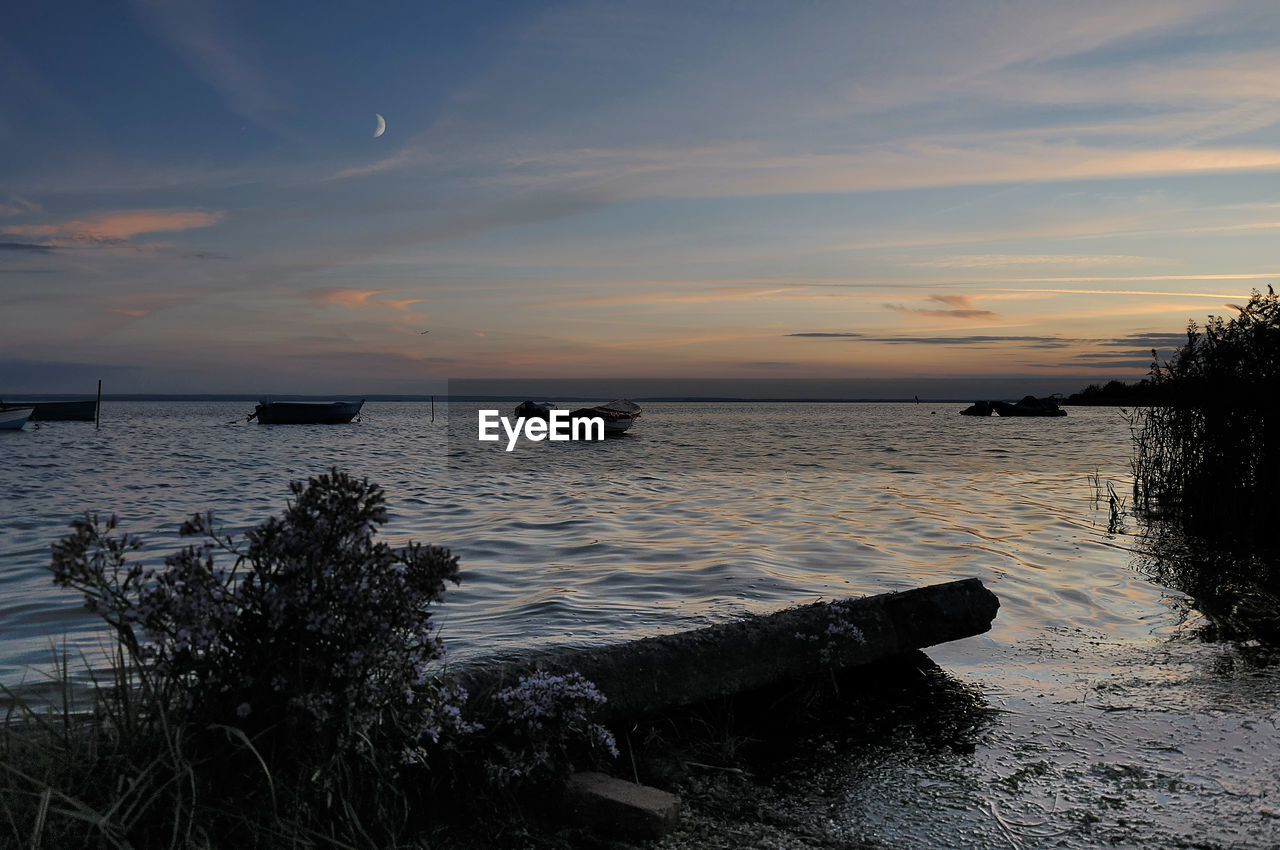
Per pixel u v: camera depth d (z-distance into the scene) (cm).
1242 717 456
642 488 1922
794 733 442
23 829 278
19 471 2544
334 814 301
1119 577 831
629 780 384
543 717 371
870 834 338
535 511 1460
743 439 4956
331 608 302
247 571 320
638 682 436
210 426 7412
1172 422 1242
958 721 455
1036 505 1470
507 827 333
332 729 301
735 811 357
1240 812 350
